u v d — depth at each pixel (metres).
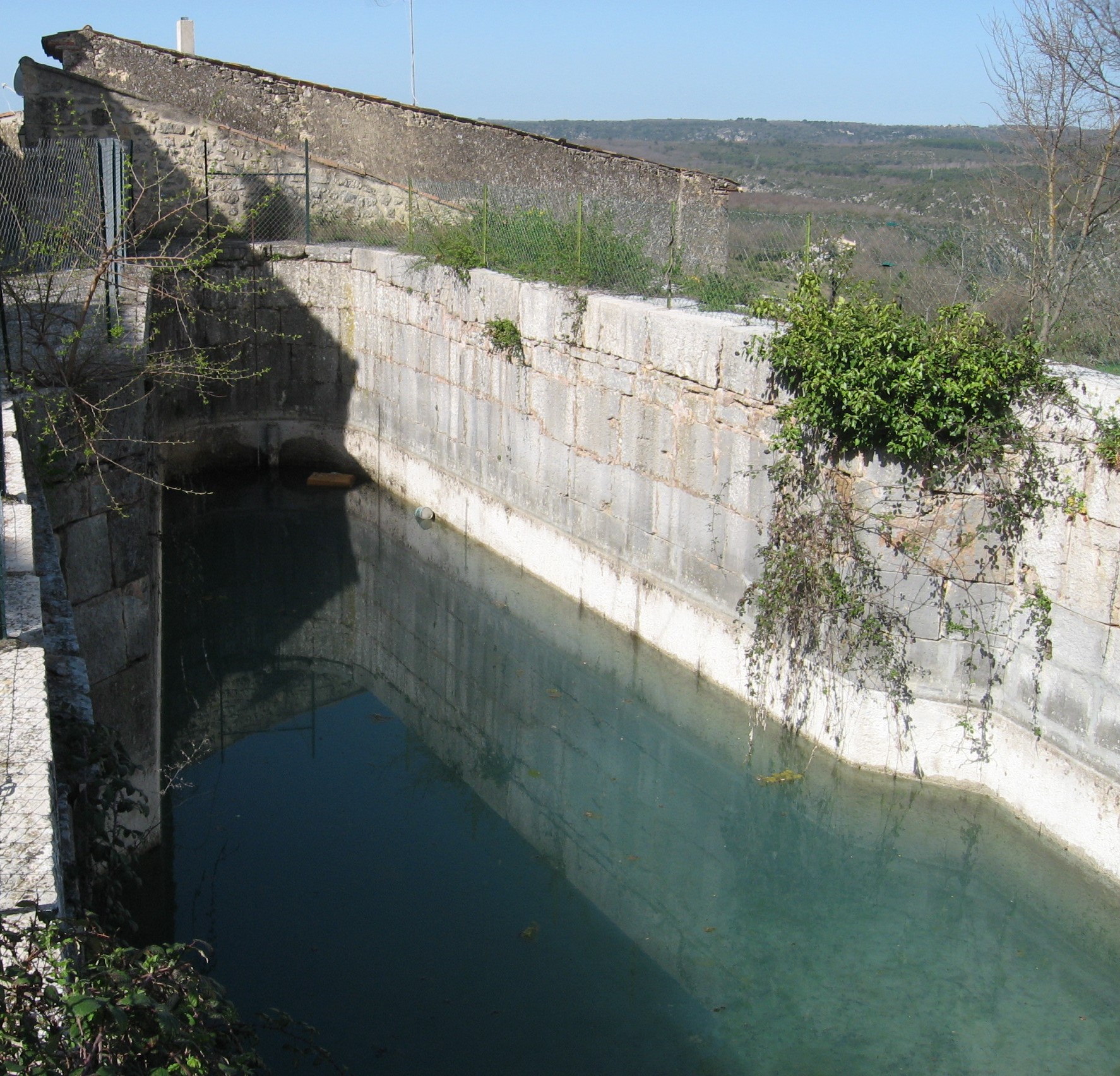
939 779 8.68
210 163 17.41
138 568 7.60
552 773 10.13
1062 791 7.79
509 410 13.34
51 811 3.19
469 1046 6.44
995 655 8.31
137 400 7.58
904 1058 6.39
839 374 8.12
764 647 9.46
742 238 10.52
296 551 15.19
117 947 2.88
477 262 13.98
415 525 15.30
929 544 8.30
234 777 9.86
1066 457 7.59
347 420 17.53
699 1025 6.67
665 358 10.45
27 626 4.27
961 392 7.82
